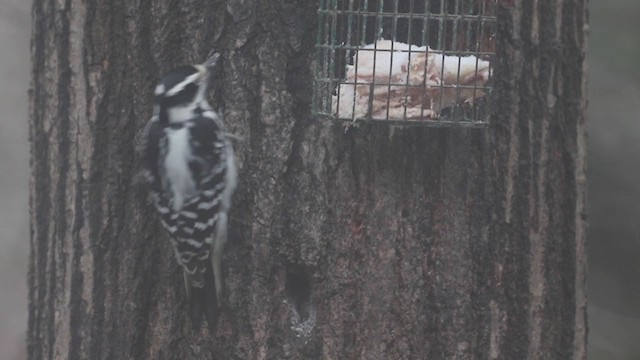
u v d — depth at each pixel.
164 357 11.48
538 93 11.00
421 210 11.05
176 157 10.96
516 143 10.98
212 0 11.16
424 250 11.07
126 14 11.23
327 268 11.16
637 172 19.81
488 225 11.02
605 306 20.12
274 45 11.10
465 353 11.06
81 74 11.34
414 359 11.11
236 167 11.16
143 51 11.25
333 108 10.94
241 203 11.25
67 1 11.31
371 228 11.09
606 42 19.67
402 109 10.84
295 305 11.35
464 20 10.98
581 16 11.09
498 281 11.03
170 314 11.46
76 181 11.46
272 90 11.12
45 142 11.60
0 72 24.34
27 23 24.34
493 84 10.95
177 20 11.23
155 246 11.45
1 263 24.34
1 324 23.58
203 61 11.22
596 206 20.05
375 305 11.12
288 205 11.18
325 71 11.09
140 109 11.30
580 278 11.22
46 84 11.54
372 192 11.09
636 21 19.56
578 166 11.14
